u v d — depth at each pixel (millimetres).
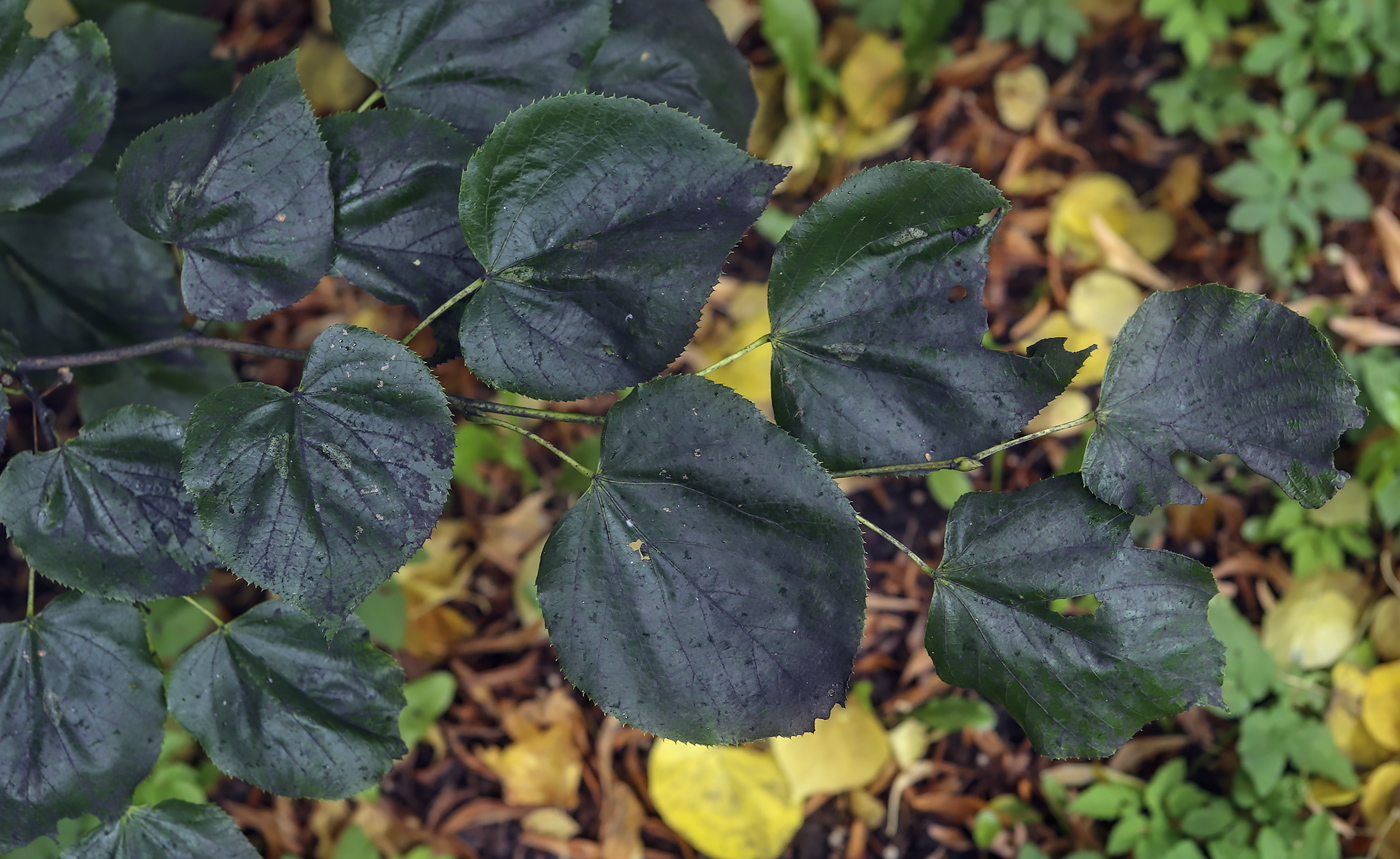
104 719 625
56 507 612
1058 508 611
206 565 617
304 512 588
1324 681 987
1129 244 1161
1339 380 596
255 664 634
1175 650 608
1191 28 1144
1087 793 940
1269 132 1103
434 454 589
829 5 1252
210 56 763
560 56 638
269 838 982
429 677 1000
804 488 595
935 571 614
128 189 613
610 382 600
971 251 604
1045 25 1174
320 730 634
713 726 602
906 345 607
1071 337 1118
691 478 598
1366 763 953
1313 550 1007
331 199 608
